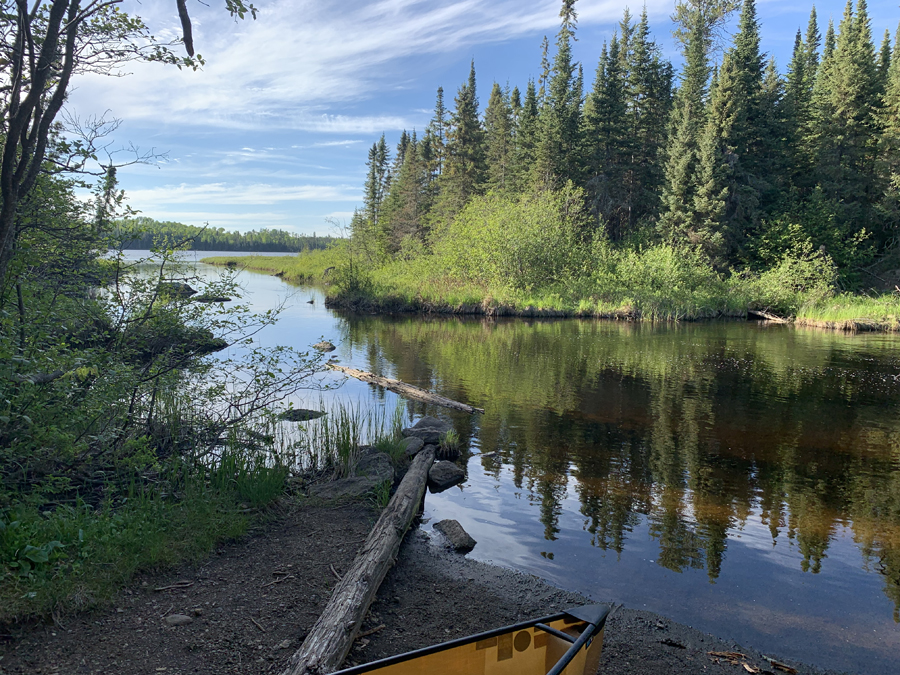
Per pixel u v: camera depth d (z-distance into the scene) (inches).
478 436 361.1
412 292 1261.1
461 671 103.7
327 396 456.1
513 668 109.0
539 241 1311.5
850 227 1550.2
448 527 227.0
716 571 198.5
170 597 158.6
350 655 143.3
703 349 744.3
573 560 205.8
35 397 191.8
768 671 147.2
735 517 244.4
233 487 240.1
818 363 643.5
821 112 1647.4
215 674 128.0
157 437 270.4
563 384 517.7
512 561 204.8
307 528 214.2
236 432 280.1
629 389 499.8
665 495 268.7
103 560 164.1
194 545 185.8
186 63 213.3
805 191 1737.2
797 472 300.8
